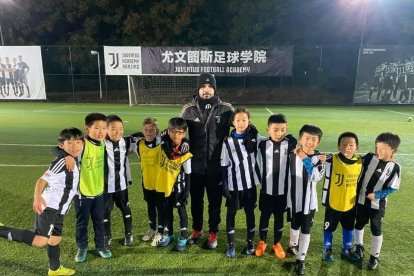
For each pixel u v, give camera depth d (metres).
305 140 2.40
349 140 2.47
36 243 2.24
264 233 2.72
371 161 2.50
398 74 14.03
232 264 2.58
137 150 2.85
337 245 2.89
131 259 2.64
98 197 2.57
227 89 17.25
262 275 2.44
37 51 14.12
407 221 3.33
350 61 16.72
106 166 2.63
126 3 18.31
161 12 17.97
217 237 3.03
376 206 2.46
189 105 2.82
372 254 2.51
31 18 18.66
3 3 18.09
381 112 12.25
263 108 13.69
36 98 14.66
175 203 2.74
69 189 2.29
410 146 6.62
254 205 2.72
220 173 2.77
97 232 2.64
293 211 2.53
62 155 2.28
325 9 17.91
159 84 15.83
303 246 2.44
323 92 16.67
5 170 5.02
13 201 3.81
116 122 2.66
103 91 17.50
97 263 2.57
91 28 18.28
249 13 17.98
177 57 13.82
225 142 2.65
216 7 18.77
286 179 2.59
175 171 2.68
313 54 17.05
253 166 2.67
